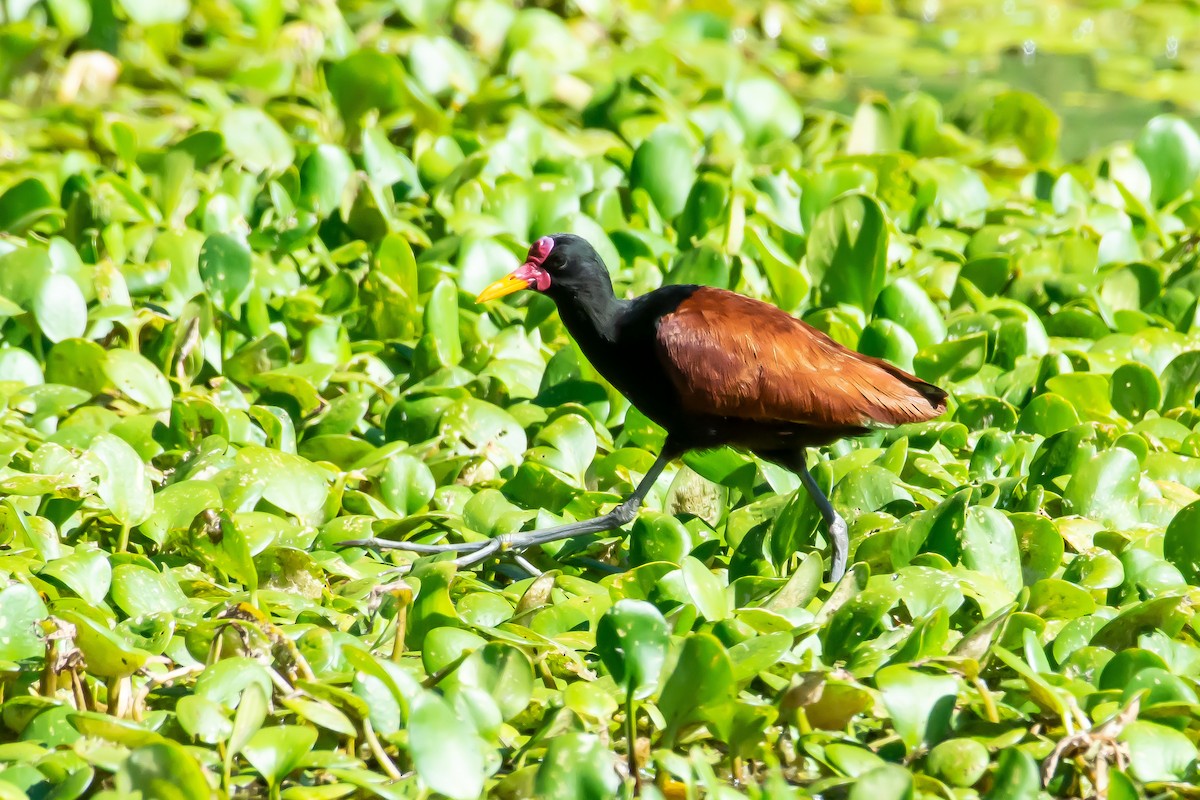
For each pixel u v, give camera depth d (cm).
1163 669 751
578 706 733
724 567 968
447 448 1069
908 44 2412
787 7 2416
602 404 1162
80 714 683
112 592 839
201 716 700
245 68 1831
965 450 1091
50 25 1912
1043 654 784
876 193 1541
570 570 978
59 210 1405
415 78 1792
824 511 940
